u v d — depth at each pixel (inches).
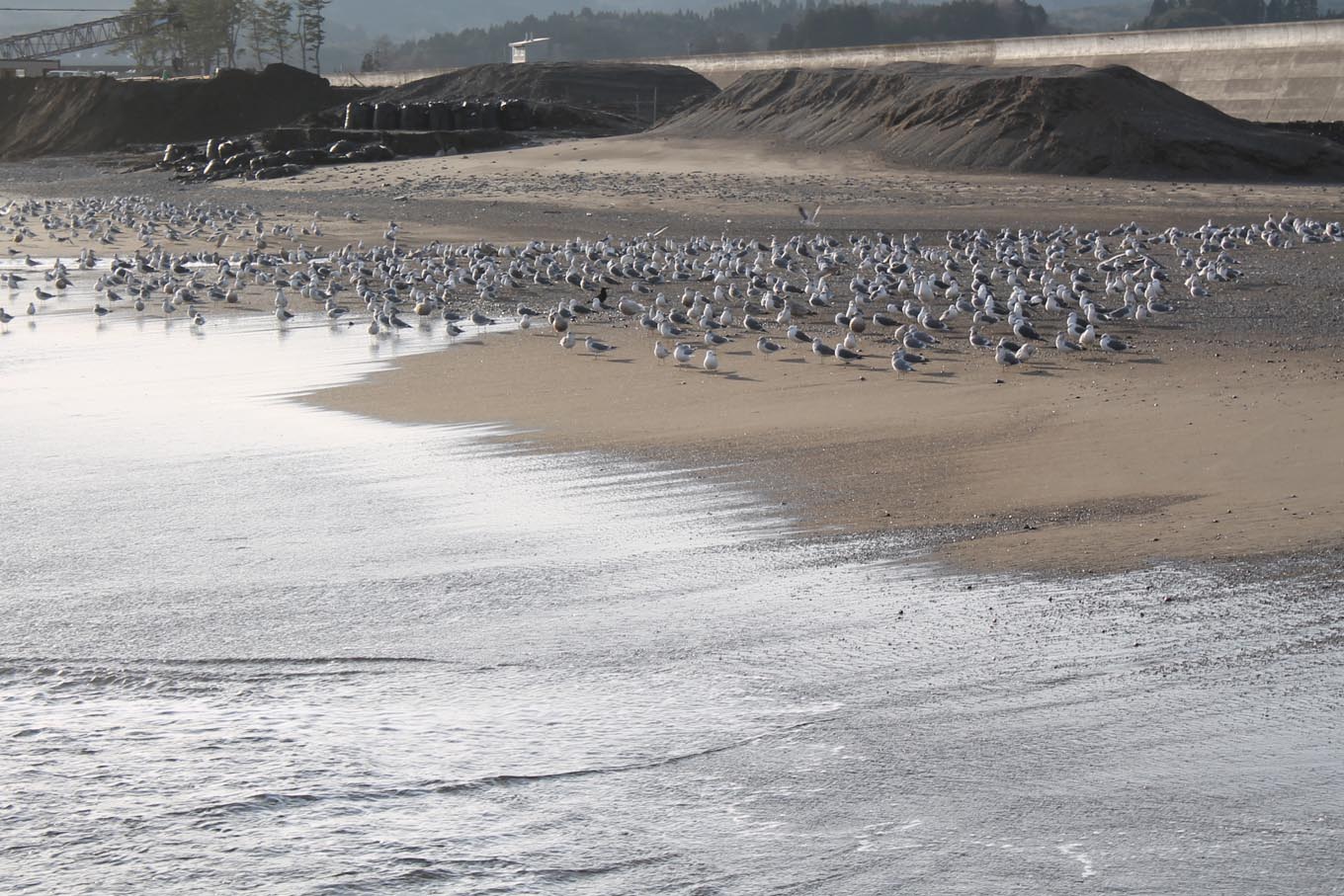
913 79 3688.5
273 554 584.7
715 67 5974.4
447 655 470.6
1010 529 585.6
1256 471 652.7
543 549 581.6
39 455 780.6
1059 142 3164.4
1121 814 356.2
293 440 808.3
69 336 1277.1
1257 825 348.8
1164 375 917.8
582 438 794.8
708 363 986.7
